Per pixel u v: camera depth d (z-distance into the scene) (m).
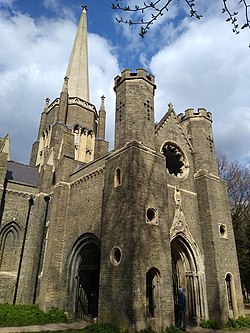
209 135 23.98
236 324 17.17
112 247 15.75
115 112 20.58
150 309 15.43
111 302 14.50
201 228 20.33
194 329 16.41
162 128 21.34
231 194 36.44
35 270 22.09
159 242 15.93
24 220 24.95
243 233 32.47
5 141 25.80
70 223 21.33
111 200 17.17
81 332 13.91
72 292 19.28
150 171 17.45
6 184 25.09
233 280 19.28
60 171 23.62
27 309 18.55
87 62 45.75
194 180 22.02
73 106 38.00
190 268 19.19
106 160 19.02
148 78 21.17
